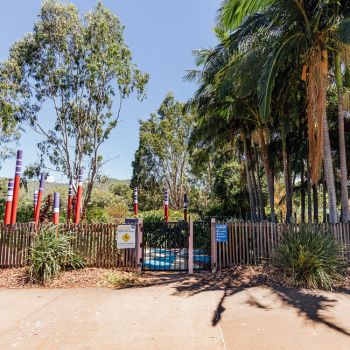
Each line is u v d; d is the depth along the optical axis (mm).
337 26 8703
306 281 6840
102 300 5906
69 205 14297
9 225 7965
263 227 8391
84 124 20109
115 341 4109
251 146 17547
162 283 7199
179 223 8992
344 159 9938
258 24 9727
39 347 3926
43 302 5754
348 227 8336
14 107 18562
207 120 15125
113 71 19906
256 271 7680
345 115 13086
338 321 4793
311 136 9133
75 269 7777
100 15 19953
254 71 9555
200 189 36156
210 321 4836
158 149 34625
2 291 6473
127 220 9844
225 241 8211
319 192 22797
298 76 11125
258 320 4859
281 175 20406
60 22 19031
